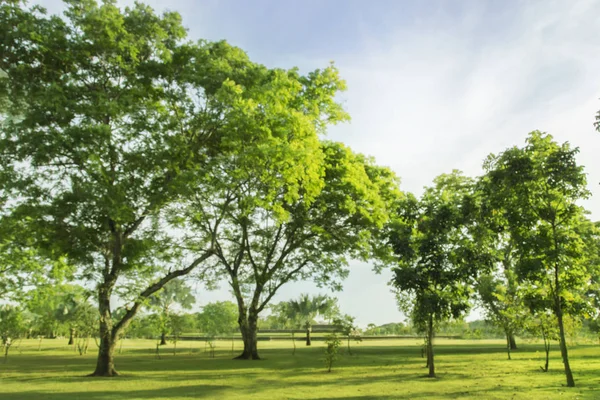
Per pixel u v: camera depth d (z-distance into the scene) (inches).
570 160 626.8
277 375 820.6
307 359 1289.4
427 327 845.8
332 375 812.6
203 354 1638.8
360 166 1172.5
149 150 802.2
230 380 735.1
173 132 857.5
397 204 860.6
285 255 1390.3
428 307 738.8
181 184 772.6
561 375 733.9
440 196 834.2
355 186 1112.2
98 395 551.8
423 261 770.8
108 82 880.3
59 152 735.7
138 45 871.1
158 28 894.4
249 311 1393.9
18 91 722.8
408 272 761.0
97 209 775.7
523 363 1008.2
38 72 798.5
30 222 775.7
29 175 758.5
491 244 808.3
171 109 892.0
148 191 844.6
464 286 784.9
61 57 787.4
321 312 2134.6
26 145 713.0
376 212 1129.4
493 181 681.0
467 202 776.9
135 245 878.4
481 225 764.6
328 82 1160.2
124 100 793.6
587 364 939.3
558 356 1215.6
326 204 1191.6
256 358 1349.7
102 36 820.6
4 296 1196.5
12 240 877.2
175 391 591.2
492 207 706.8
